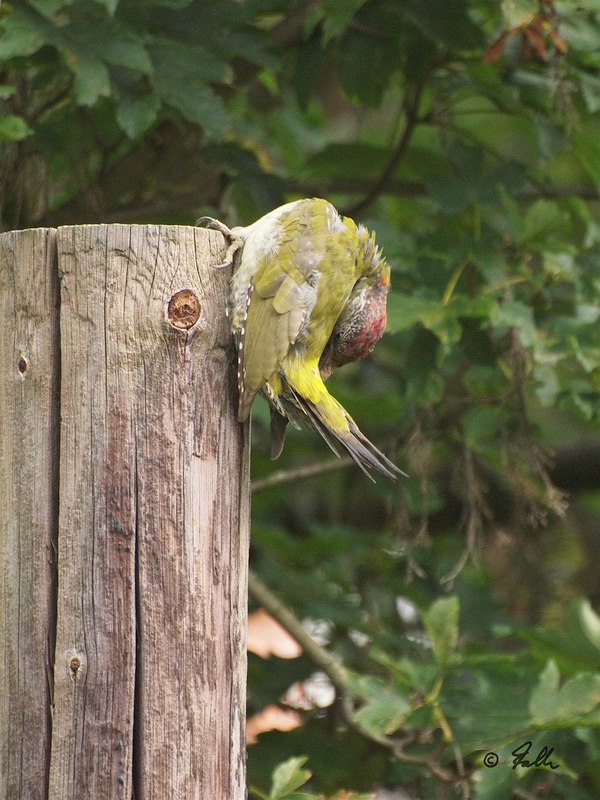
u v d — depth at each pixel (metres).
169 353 6.02
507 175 10.89
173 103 9.27
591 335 10.16
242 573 6.37
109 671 5.95
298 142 15.36
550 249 10.34
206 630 6.09
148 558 5.98
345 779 11.44
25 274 6.12
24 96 10.27
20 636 6.08
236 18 9.97
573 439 16.22
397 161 11.67
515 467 10.91
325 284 7.38
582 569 15.30
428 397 10.51
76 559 6.00
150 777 5.94
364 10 10.85
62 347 6.04
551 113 11.12
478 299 9.79
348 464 11.99
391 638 12.11
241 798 6.30
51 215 10.94
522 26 9.30
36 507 6.08
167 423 6.02
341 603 12.48
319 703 12.07
